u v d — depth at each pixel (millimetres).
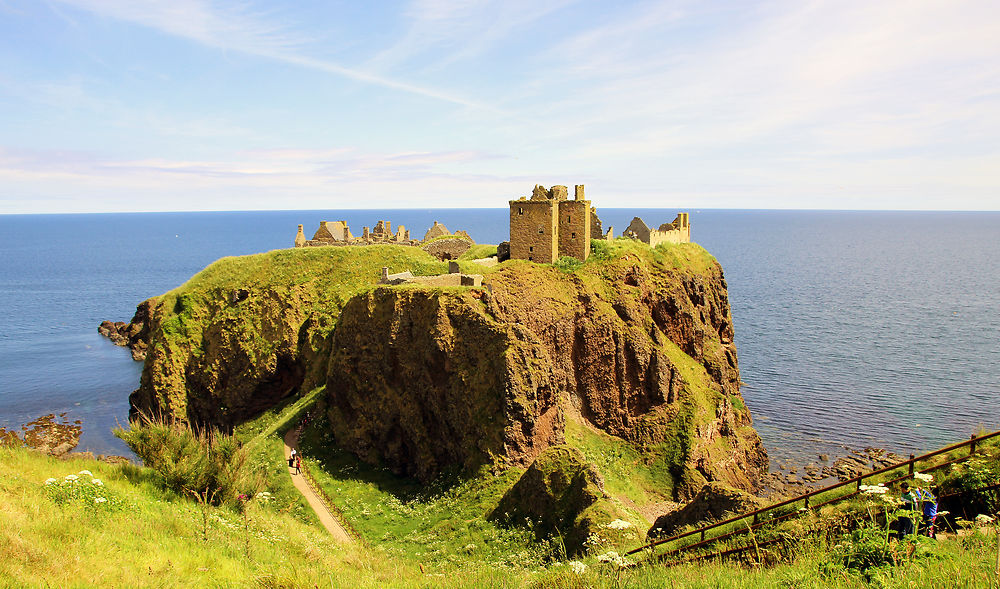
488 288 64125
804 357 122188
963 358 119375
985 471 20969
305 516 51250
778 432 83812
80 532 22953
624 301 74812
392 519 50969
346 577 24031
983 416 87250
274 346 83250
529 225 75188
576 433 67188
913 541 16312
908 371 110750
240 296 88188
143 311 140000
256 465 60625
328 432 65188
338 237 114875
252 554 26250
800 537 21156
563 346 69438
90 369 118812
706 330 90250
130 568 21094
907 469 23688
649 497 64562
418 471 58469
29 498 24922
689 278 88500
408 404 60750
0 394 103500
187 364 84938
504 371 56438
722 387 86188
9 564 18656
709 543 23953
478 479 52938
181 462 34781
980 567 15508
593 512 37156
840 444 79250
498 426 55438
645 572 19922
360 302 65688
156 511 28734
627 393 72312
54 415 93938
